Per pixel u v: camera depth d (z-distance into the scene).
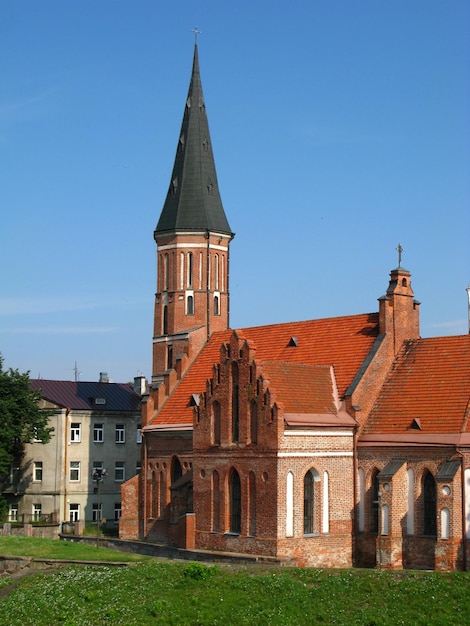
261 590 60.72
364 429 77.56
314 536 73.69
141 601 61.19
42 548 78.06
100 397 119.75
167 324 100.12
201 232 99.50
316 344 86.31
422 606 56.34
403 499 72.62
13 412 107.88
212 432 78.00
